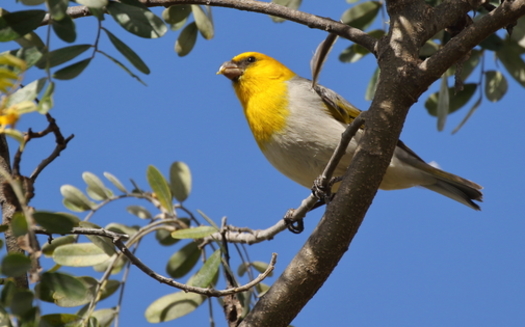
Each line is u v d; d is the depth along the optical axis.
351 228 6.46
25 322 4.94
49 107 4.91
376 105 6.55
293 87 10.79
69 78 5.98
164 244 9.73
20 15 5.83
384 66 6.75
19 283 5.54
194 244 9.38
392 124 6.47
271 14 8.23
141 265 6.30
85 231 6.36
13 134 4.47
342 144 6.90
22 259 4.71
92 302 7.08
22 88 5.24
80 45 6.08
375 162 6.43
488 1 7.83
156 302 8.25
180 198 9.68
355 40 7.75
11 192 6.15
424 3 7.15
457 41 6.36
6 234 5.98
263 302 6.56
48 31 5.77
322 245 6.46
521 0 6.17
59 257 7.45
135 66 6.22
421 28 6.96
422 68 6.45
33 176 7.20
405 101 6.51
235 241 9.13
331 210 6.49
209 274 7.17
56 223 5.36
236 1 8.30
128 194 9.41
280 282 6.56
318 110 10.48
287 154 10.59
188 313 8.23
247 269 8.91
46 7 5.63
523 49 9.41
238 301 7.69
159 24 6.14
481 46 9.49
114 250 7.73
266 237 9.02
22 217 4.64
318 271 6.47
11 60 4.49
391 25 7.12
